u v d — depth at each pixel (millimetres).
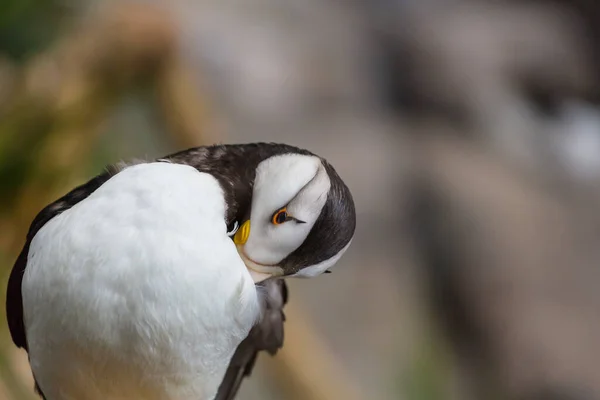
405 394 5496
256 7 6977
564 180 6230
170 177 3908
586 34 7023
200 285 3885
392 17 6930
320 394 4504
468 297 5578
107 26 4422
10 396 4312
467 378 5566
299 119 6383
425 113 6461
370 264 5828
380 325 5680
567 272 5543
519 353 5391
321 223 3967
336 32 6914
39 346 3924
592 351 5320
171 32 4445
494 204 5781
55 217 3928
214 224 3906
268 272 3979
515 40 6758
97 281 3881
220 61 6449
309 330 4562
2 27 4449
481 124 6383
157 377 3912
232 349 3924
